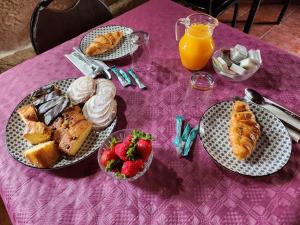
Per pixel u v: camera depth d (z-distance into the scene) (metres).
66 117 0.71
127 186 0.64
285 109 0.76
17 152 0.69
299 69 0.88
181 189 0.63
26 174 0.67
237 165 0.65
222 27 1.04
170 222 0.58
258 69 0.88
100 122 0.73
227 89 0.83
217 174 0.65
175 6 1.16
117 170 0.62
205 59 0.86
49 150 0.65
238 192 0.62
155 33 1.04
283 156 0.66
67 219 0.59
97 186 0.64
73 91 0.78
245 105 0.74
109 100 0.75
